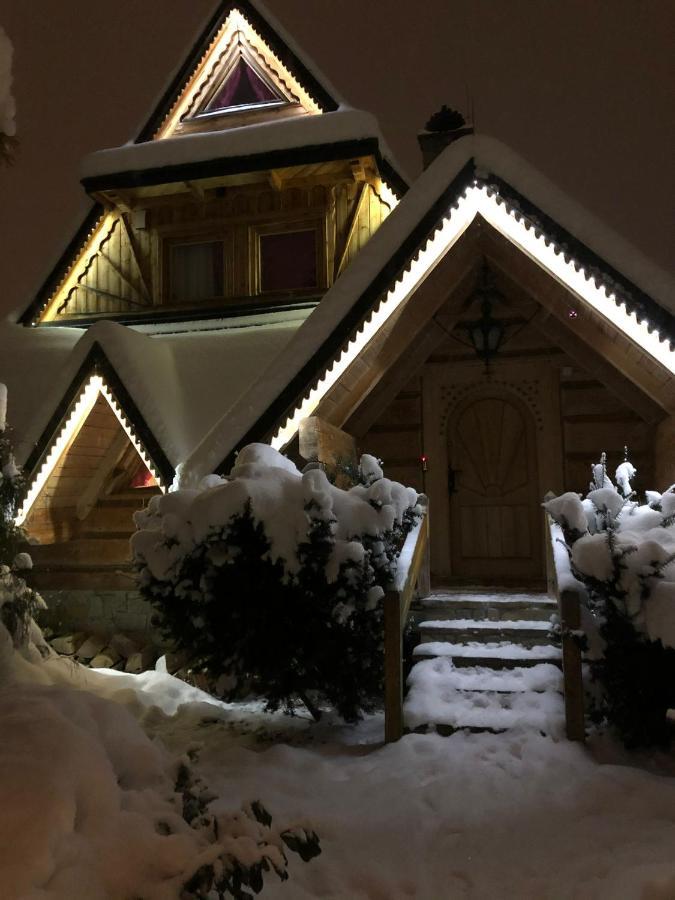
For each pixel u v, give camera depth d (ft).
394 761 17.52
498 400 31.65
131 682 25.43
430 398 32.04
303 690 20.63
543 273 27.53
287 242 41.01
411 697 20.44
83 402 30.66
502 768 16.97
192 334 37.19
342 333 26.89
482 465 31.58
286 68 41.73
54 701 12.38
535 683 20.68
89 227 42.91
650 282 24.59
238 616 19.71
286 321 38.63
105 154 40.83
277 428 27.20
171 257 42.42
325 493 19.39
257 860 9.59
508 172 25.93
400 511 21.44
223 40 43.11
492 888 12.33
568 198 25.61
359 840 13.92
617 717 18.24
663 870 11.73
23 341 40.75
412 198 26.86
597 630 18.43
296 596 19.77
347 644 19.99
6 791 9.85
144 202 42.39
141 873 9.61
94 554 34.14
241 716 22.39
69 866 9.29
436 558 31.37
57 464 31.71
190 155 39.60
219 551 19.75
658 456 29.35
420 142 33.06
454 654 22.50
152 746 12.55
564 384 30.91
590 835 13.87
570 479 30.48
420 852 13.55
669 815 14.48
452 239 27.89
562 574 19.67
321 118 38.27
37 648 24.93
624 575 17.48
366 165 38.47
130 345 31.12
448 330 31.68
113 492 35.76
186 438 30.30
